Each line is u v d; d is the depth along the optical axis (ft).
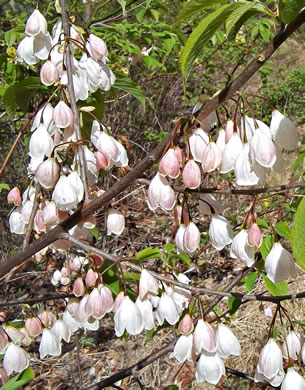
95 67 1.24
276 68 5.35
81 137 1.18
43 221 1.25
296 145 1.06
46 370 3.19
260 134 1.03
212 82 4.89
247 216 1.12
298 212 0.74
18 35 1.89
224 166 1.06
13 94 1.39
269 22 2.66
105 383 1.54
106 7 3.35
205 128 1.11
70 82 1.17
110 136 1.23
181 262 2.64
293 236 0.74
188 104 4.78
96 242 3.28
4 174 3.70
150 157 1.09
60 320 1.52
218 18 0.87
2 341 1.34
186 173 1.06
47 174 1.14
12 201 1.44
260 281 3.08
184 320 1.17
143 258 1.42
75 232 1.32
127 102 4.51
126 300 1.22
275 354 1.21
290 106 4.58
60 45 1.22
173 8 3.92
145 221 4.21
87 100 1.44
